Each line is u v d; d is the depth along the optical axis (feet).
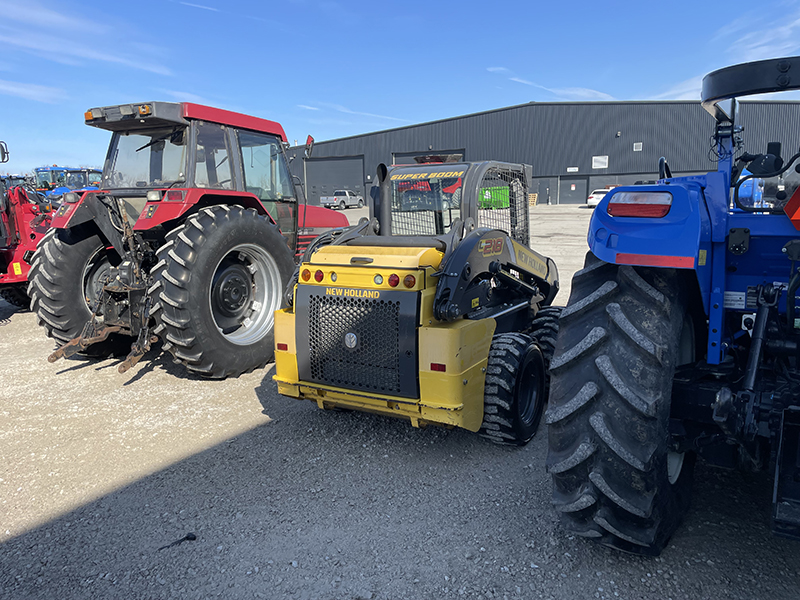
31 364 17.13
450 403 9.76
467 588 7.00
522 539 7.93
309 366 11.14
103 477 10.11
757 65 6.37
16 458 10.91
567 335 6.81
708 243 6.82
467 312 10.49
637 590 6.77
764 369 7.29
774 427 6.20
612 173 122.93
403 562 7.55
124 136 16.99
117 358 17.65
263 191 18.70
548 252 40.37
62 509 9.11
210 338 14.47
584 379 6.55
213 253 14.43
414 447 11.03
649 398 6.11
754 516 8.12
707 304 7.04
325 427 12.03
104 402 13.79
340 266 10.55
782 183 7.50
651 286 6.42
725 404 5.68
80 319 17.07
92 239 17.25
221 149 16.81
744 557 7.25
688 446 7.20
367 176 145.28
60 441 11.64
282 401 13.62
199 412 13.03
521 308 13.23
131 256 15.64
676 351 6.40
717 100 6.82
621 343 6.40
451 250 10.73
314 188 148.36
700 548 7.44
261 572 7.46
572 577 7.09
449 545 7.88
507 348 10.68
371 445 11.14
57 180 53.52
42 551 8.03
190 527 8.54
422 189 12.46
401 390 10.22
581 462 6.44
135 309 14.70
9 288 24.59
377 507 8.93
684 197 6.09
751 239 7.03
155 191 14.38
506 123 127.24
